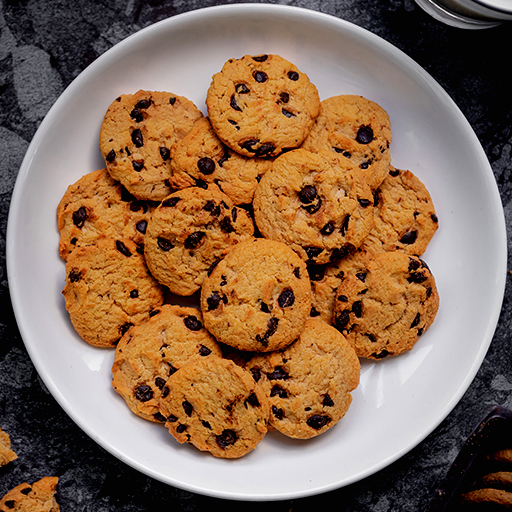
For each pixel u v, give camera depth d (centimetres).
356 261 68
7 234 66
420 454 70
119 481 69
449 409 67
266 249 66
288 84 67
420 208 68
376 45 68
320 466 67
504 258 68
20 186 66
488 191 68
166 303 68
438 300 68
